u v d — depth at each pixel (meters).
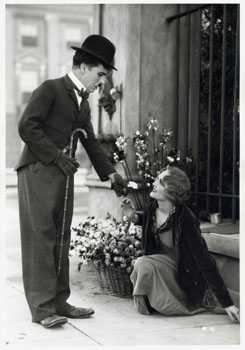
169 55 4.79
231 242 3.51
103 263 3.84
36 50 30.47
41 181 3.08
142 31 4.66
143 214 3.68
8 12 29.64
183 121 4.87
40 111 3.06
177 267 3.35
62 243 3.23
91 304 3.64
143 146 4.48
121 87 4.68
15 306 3.57
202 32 4.89
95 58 3.16
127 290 3.79
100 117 5.07
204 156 4.87
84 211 9.52
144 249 3.57
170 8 4.78
